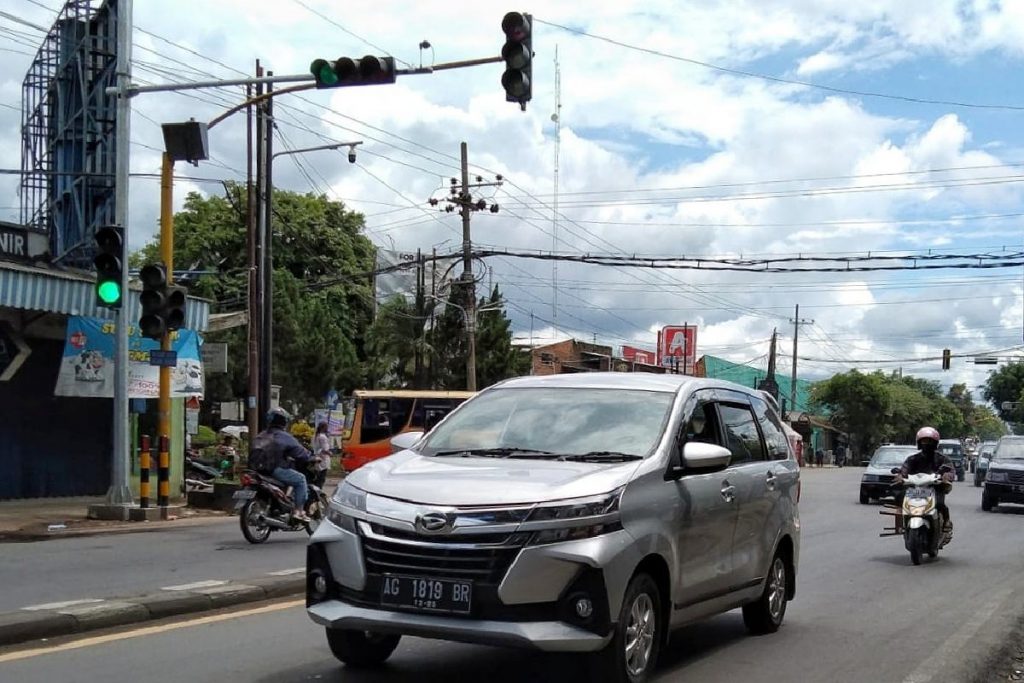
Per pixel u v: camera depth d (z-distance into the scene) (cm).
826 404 7931
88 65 2092
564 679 616
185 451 2339
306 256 4588
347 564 539
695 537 628
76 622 736
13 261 1995
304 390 3559
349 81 1322
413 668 641
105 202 2023
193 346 2008
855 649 766
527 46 1197
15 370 1798
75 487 1939
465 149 3192
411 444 676
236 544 1327
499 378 3853
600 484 545
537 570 507
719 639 789
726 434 722
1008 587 1126
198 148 1591
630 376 703
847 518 2091
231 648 695
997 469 2361
